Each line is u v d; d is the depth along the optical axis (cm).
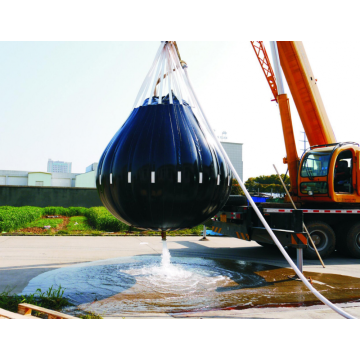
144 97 490
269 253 905
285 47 934
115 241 1069
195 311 400
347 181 914
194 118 468
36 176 4378
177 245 1028
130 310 398
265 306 429
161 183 411
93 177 4250
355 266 750
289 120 977
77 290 485
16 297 420
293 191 975
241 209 817
